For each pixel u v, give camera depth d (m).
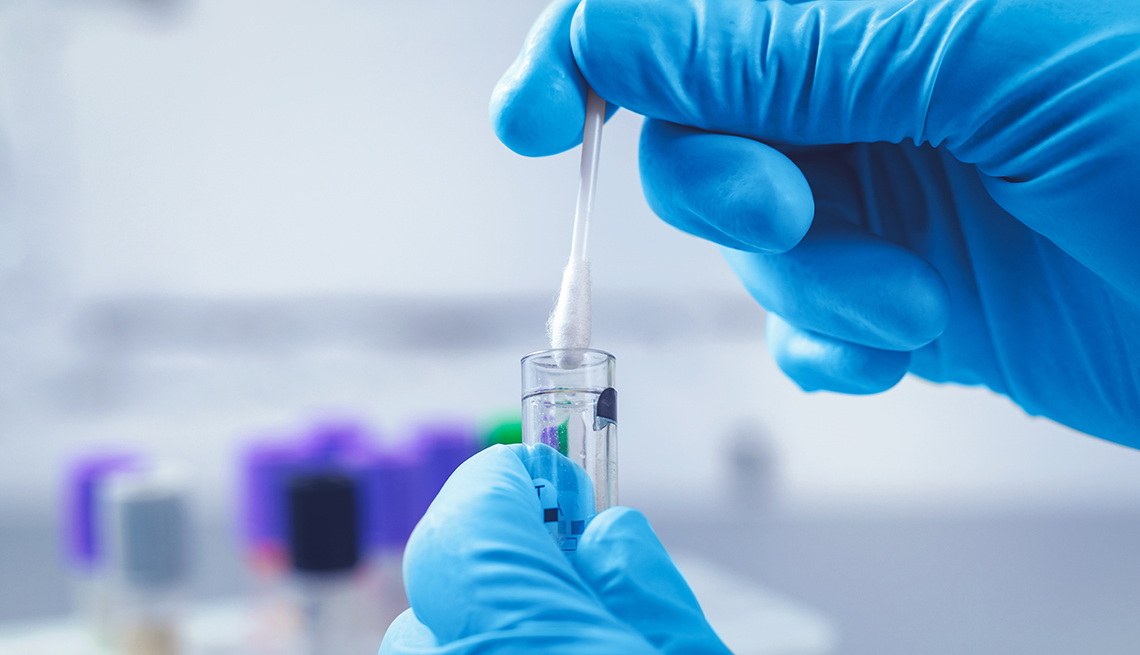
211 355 2.75
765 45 0.49
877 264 0.52
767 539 2.58
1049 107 0.45
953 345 0.63
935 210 0.60
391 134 2.77
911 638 1.79
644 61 0.47
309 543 0.98
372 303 2.79
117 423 2.72
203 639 1.04
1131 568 2.26
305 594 0.98
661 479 2.90
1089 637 1.79
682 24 0.49
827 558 2.37
